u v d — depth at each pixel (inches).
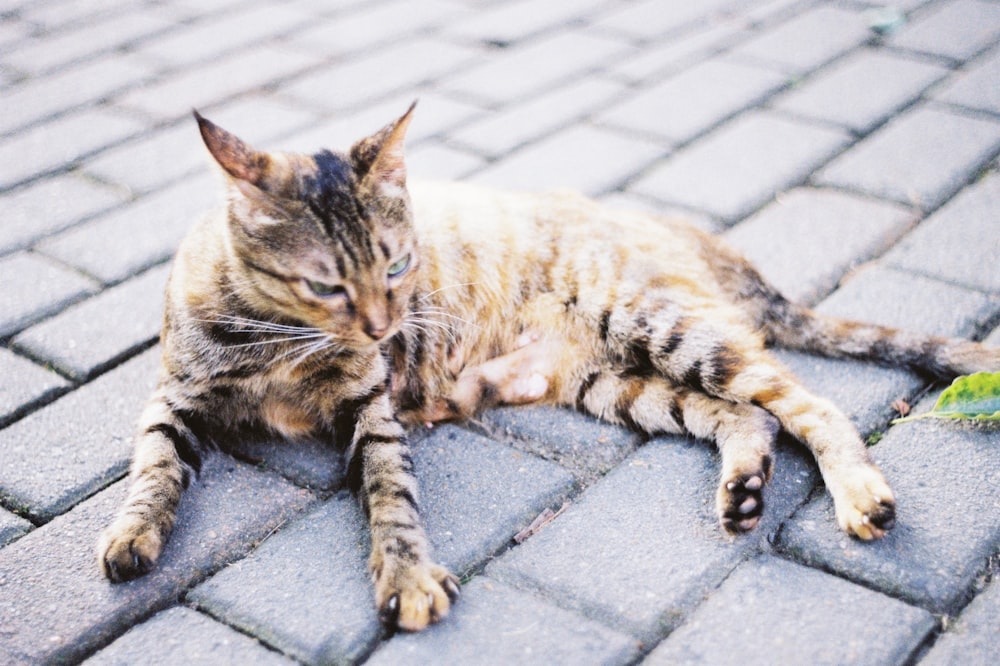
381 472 36.6
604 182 50.6
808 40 61.3
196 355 37.9
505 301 42.0
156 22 65.8
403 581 33.6
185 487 37.3
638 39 62.5
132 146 54.1
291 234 36.3
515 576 34.7
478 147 53.4
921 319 42.4
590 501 36.8
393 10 66.9
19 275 46.3
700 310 40.2
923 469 36.9
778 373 38.8
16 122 56.0
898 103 55.0
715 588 34.2
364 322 37.2
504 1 67.8
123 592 34.5
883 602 33.4
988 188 48.8
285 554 35.5
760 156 51.9
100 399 40.9
